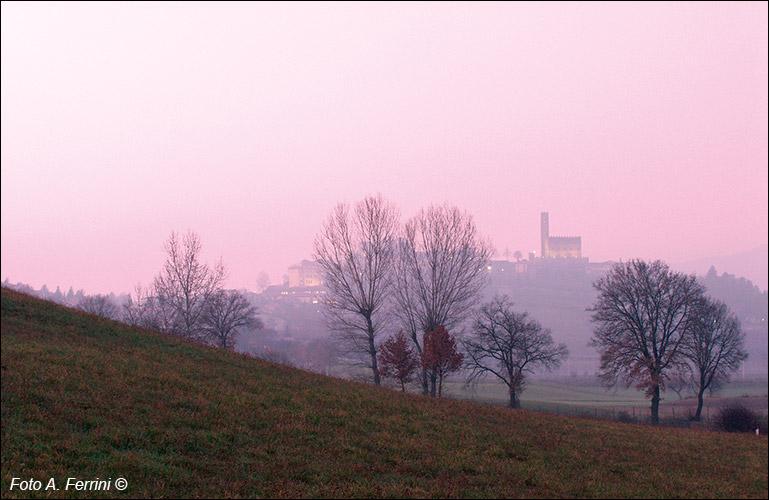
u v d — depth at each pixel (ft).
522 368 192.65
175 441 53.52
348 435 66.64
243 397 73.82
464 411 94.07
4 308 95.20
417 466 59.06
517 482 59.21
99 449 47.78
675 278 172.96
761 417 160.15
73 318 101.35
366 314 166.20
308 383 93.61
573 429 94.02
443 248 171.22
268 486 47.29
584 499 57.36
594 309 184.55
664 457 81.56
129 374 72.95
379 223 171.63
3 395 55.26
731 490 68.59
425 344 141.49
